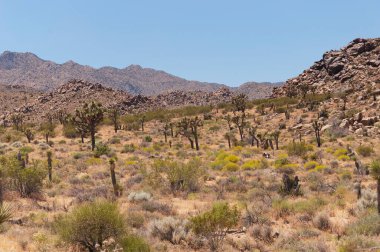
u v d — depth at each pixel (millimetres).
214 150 55094
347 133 56688
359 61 106938
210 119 99250
